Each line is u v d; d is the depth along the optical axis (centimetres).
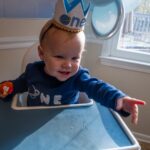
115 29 110
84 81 79
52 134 59
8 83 82
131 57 141
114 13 106
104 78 146
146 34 140
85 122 66
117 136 61
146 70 137
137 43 143
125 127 65
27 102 88
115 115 71
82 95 88
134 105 62
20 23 104
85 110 73
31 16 110
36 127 61
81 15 65
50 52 70
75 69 72
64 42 66
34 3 108
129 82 143
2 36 100
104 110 74
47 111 70
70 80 81
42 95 83
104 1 105
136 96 145
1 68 107
